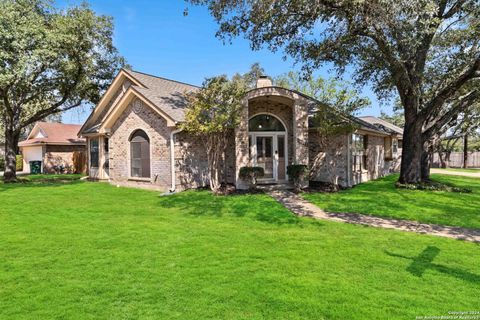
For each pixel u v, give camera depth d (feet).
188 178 43.37
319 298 12.33
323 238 20.47
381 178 60.54
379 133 57.93
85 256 17.12
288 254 17.33
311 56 41.88
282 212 28.63
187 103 46.55
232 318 10.96
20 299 12.39
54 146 84.74
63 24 50.78
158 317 11.05
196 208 30.73
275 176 47.67
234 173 45.50
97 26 55.47
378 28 32.01
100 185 50.34
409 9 26.68
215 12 33.09
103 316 11.14
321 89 77.20
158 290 13.07
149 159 45.29
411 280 13.96
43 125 90.79
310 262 16.12
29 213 28.53
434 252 17.74
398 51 37.88
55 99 63.00
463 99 43.65
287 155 47.88
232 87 38.29
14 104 57.82
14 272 14.99
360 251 17.85
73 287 13.37
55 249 18.33
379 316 11.05
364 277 14.29
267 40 38.14
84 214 28.09
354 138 49.44
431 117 47.14
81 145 89.56
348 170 45.68
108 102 59.98
